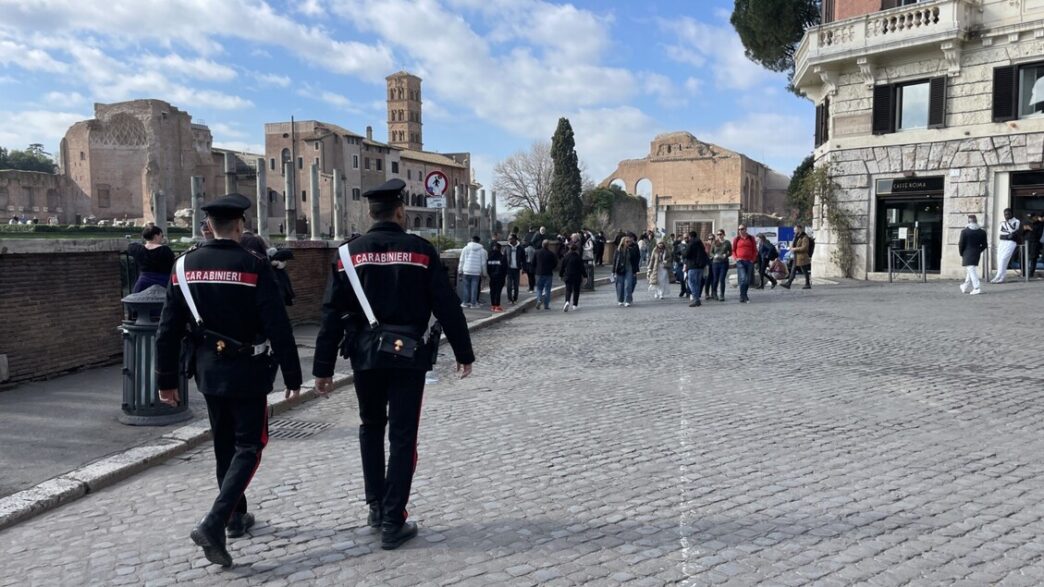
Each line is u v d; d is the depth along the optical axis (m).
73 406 7.80
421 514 4.86
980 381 8.25
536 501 5.03
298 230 77.19
